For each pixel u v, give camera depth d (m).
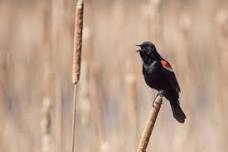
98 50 21.92
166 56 14.52
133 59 14.57
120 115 14.08
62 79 14.50
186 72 14.65
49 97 12.51
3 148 13.52
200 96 18.28
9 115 13.87
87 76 12.93
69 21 13.66
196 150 14.14
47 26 13.70
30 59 15.15
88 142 13.01
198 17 23.53
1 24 18.08
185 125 14.33
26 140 13.66
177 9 16.50
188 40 14.79
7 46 15.74
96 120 12.75
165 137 14.27
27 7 31.69
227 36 15.27
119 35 15.98
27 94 14.60
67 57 14.37
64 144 12.54
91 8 15.29
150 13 14.25
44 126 11.95
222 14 15.62
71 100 15.67
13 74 14.70
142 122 14.76
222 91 14.87
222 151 14.45
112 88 15.30
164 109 15.10
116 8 16.23
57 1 13.70
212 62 17.52
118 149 13.44
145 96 15.27
